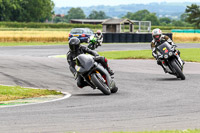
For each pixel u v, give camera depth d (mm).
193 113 26594
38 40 152625
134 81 45156
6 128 22422
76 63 36031
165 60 45219
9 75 51531
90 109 28516
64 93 38062
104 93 35844
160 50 44938
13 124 23484
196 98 32969
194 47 127375
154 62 69062
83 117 25547
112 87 36500
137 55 83938
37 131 21688
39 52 98250
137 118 25125
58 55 89125
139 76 49750
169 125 23062
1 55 85375
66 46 126438
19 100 34156
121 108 28766
